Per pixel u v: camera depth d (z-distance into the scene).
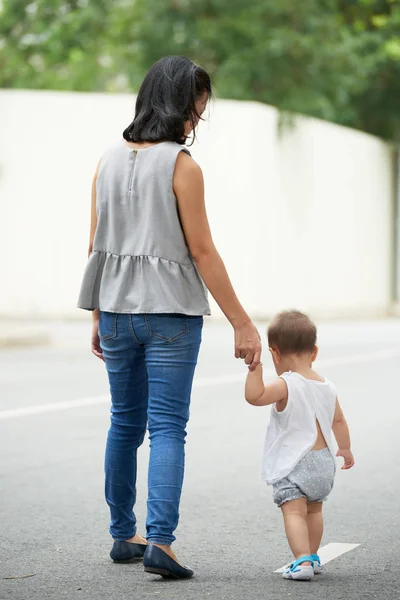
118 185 8.46
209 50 58.41
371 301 54.66
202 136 43.19
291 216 46.22
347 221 51.59
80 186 42.28
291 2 56.53
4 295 42.31
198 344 8.46
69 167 42.31
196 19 57.31
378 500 11.63
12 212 42.28
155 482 8.25
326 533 10.09
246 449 14.79
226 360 27.41
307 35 57.16
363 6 65.75
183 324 8.36
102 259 8.59
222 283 8.34
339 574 8.52
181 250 8.38
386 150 56.75
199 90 8.55
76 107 42.28
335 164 50.22
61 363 26.55
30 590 8.00
